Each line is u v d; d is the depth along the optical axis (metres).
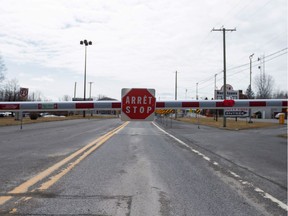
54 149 13.25
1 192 6.31
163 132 26.97
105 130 27.47
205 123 48.78
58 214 5.08
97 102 4.37
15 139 17.97
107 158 10.94
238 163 10.46
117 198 6.04
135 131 27.12
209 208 5.53
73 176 7.89
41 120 50.09
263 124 43.44
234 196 6.32
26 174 8.04
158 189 6.78
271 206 5.70
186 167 9.54
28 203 5.63
